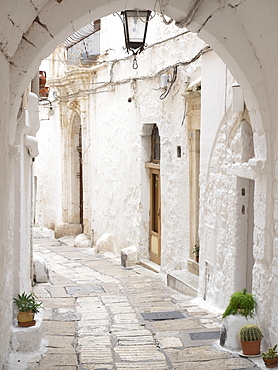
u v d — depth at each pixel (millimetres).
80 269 12562
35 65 5648
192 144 10312
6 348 5711
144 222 12969
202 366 5668
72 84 16406
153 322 7613
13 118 5586
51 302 8898
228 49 5793
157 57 11727
